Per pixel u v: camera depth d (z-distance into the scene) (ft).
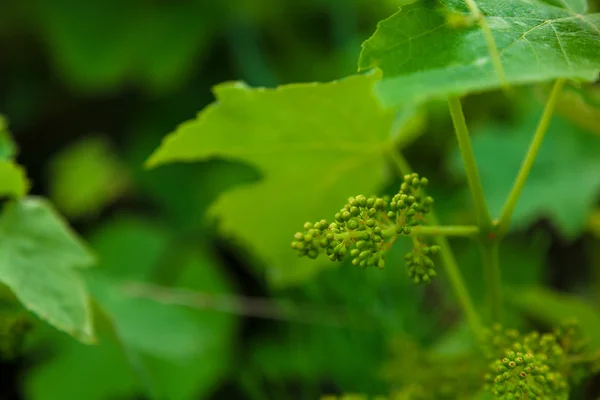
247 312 3.47
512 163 3.36
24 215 2.67
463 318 3.16
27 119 4.61
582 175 3.24
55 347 3.32
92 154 4.36
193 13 4.45
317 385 3.37
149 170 4.24
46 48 4.63
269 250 2.93
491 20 2.30
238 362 3.48
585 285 3.53
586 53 2.28
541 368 2.40
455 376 2.62
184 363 3.31
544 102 2.84
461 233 2.49
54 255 2.66
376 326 3.24
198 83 4.48
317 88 2.56
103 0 4.50
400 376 2.68
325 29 4.54
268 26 4.48
